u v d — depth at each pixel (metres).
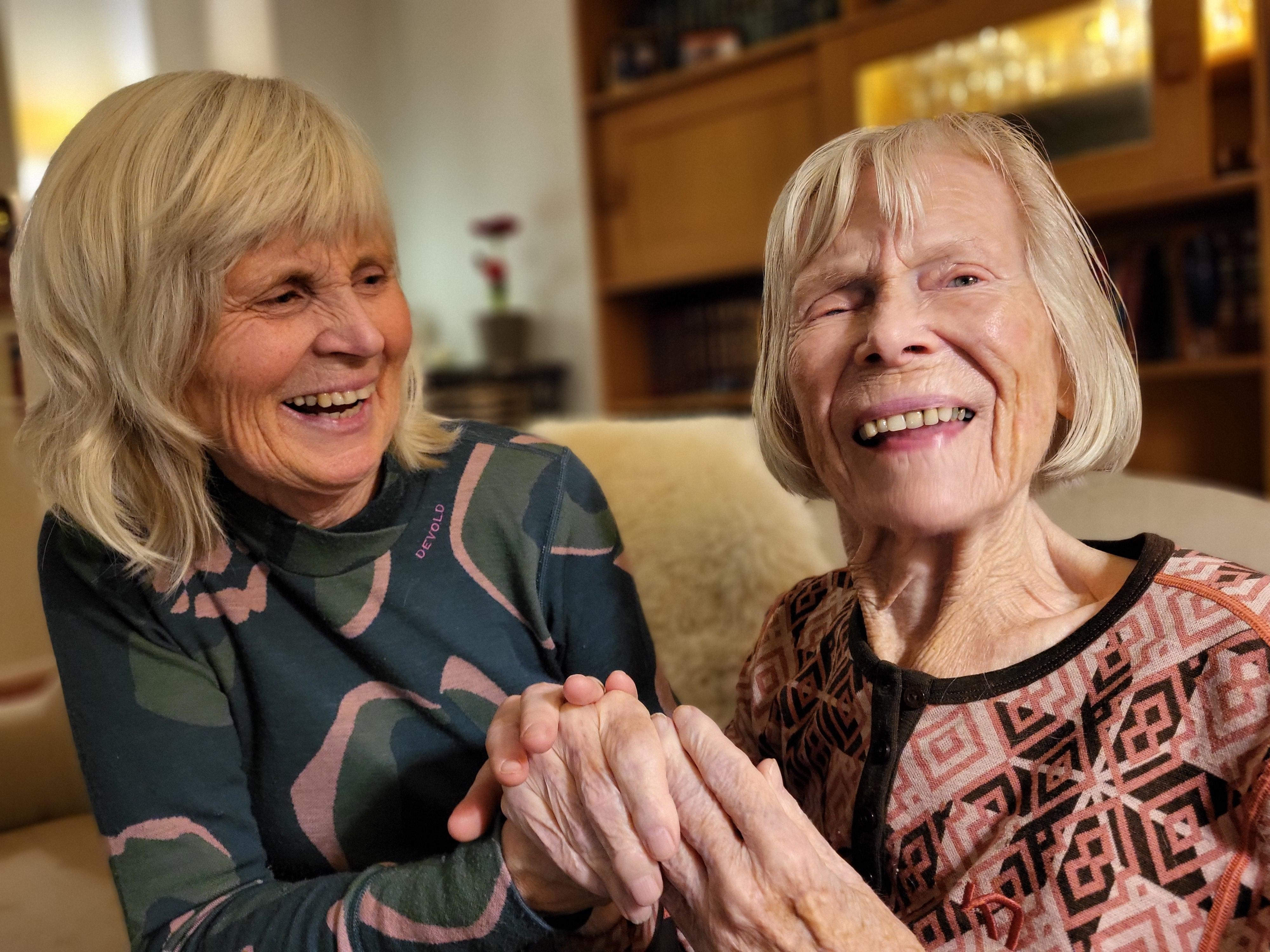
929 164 0.72
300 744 0.88
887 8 2.82
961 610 0.75
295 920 0.76
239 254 0.77
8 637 1.84
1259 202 2.27
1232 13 2.37
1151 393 2.92
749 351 3.57
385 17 5.05
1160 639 0.65
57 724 1.58
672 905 0.71
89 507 0.83
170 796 0.84
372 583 0.89
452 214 4.96
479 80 4.71
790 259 0.79
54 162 0.81
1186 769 0.63
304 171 0.78
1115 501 1.15
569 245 4.48
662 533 1.37
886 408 0.70
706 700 1.31
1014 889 0.66
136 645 0.88
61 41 4.62
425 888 0.73
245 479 0.87
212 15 4.86
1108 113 2.50
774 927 0.65
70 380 0.83
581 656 0.95
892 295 0.71
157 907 0.81
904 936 0.64
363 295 0.85
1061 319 0.72
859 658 0.79
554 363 4.49
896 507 0.72
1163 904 0.62
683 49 3.38
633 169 3.56
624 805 0.67
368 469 0.85
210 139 0.77
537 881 0.71
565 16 4.32
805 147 3.10
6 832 1.53
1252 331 2.47
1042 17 2.54
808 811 0.85
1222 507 1.08
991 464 0.71
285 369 0.79
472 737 0.91
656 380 3.85
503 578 0.93
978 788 0.69
